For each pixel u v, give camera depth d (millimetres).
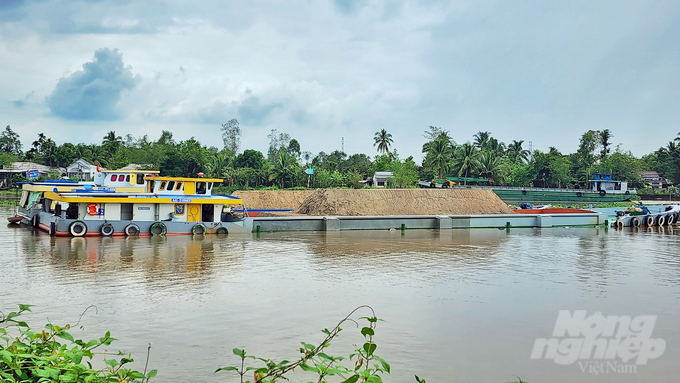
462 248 28656
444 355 11594
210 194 33344
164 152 94500
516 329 13578
